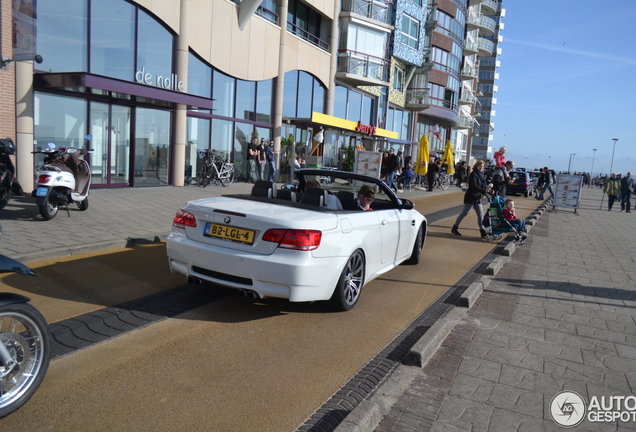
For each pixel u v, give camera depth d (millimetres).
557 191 19375
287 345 3992
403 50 31016
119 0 12953
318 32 23625
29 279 5129
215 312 4633
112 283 5230
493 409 3133
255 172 19875
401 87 33656
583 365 3924
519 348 4195
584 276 7258
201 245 4453
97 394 3002
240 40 17453
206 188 15719
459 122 53531
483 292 5973
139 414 2816
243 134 18953
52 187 7875
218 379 3320
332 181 6547
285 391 3225
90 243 6582
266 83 19781
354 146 26516
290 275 4113
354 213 5004
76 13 11953
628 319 5262
